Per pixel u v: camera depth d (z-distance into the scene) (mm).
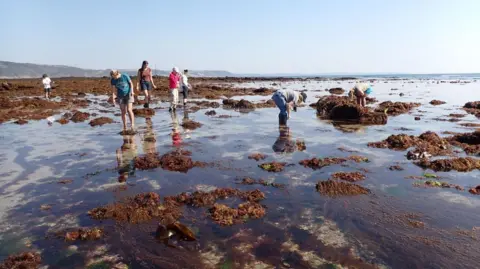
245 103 17656
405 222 4594
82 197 5566
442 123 12461
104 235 4336
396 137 8984
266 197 5504
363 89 15023
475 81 60719
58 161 7605
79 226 4590
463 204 5152
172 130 11188
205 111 16344
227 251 3945
